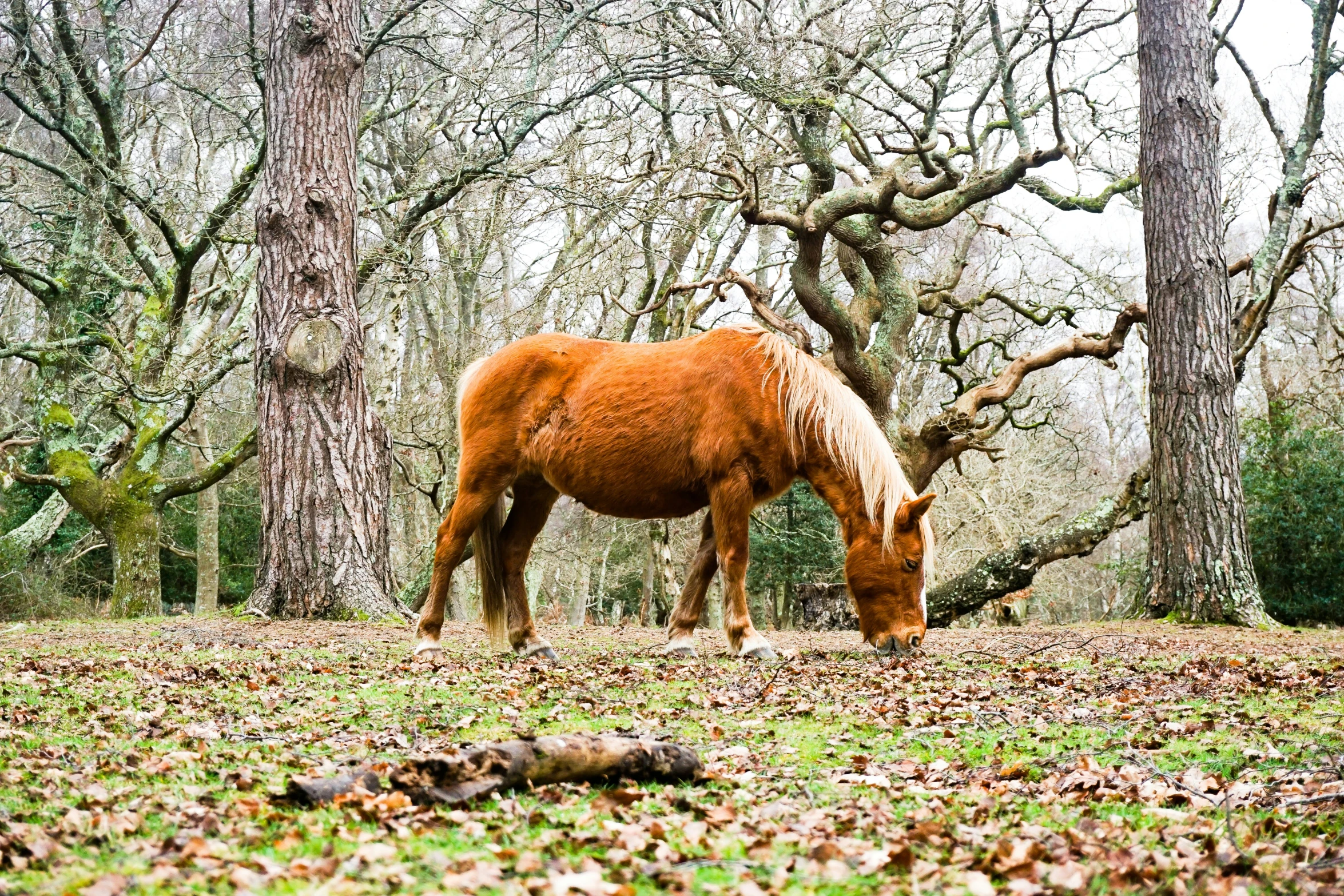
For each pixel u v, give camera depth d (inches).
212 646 322.0
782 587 1052.5
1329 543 703.7
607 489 296.8
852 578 296.7
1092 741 178.7
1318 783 143.3
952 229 1061.1
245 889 89.4
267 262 431.8
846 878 98.1
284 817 116.8
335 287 431.8
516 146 591.8
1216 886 97.0
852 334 666.8
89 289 759.7
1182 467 467.8
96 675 245.0
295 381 427.5
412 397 887.7
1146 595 486.6
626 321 748.0
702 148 625.0
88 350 804.6
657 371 296.2
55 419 748.6
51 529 871.1
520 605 308.5
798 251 671.8
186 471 1123.9
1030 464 1109.1
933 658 292.4
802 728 190.5
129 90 713.0
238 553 1178.6
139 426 733.3
